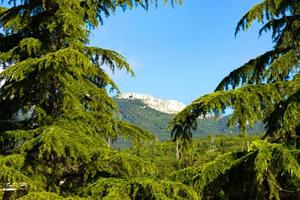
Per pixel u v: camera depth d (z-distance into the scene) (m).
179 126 8.15
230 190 7.48
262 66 8.88
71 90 9.51
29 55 9.93
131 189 8.63
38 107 9.63
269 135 7.74
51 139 8.25
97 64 10.19
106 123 10.13
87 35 10.83
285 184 7.29
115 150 9.56
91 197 8.75
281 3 8.73
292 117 6.98
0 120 10.22
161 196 8.09
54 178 9.54
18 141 9.81
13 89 9.44
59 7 9.80
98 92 9.96
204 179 7.45
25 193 8.95
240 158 7.07
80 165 9.72
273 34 9.12
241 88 7.52
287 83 7.65
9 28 10.58
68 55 8.57
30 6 10.37
